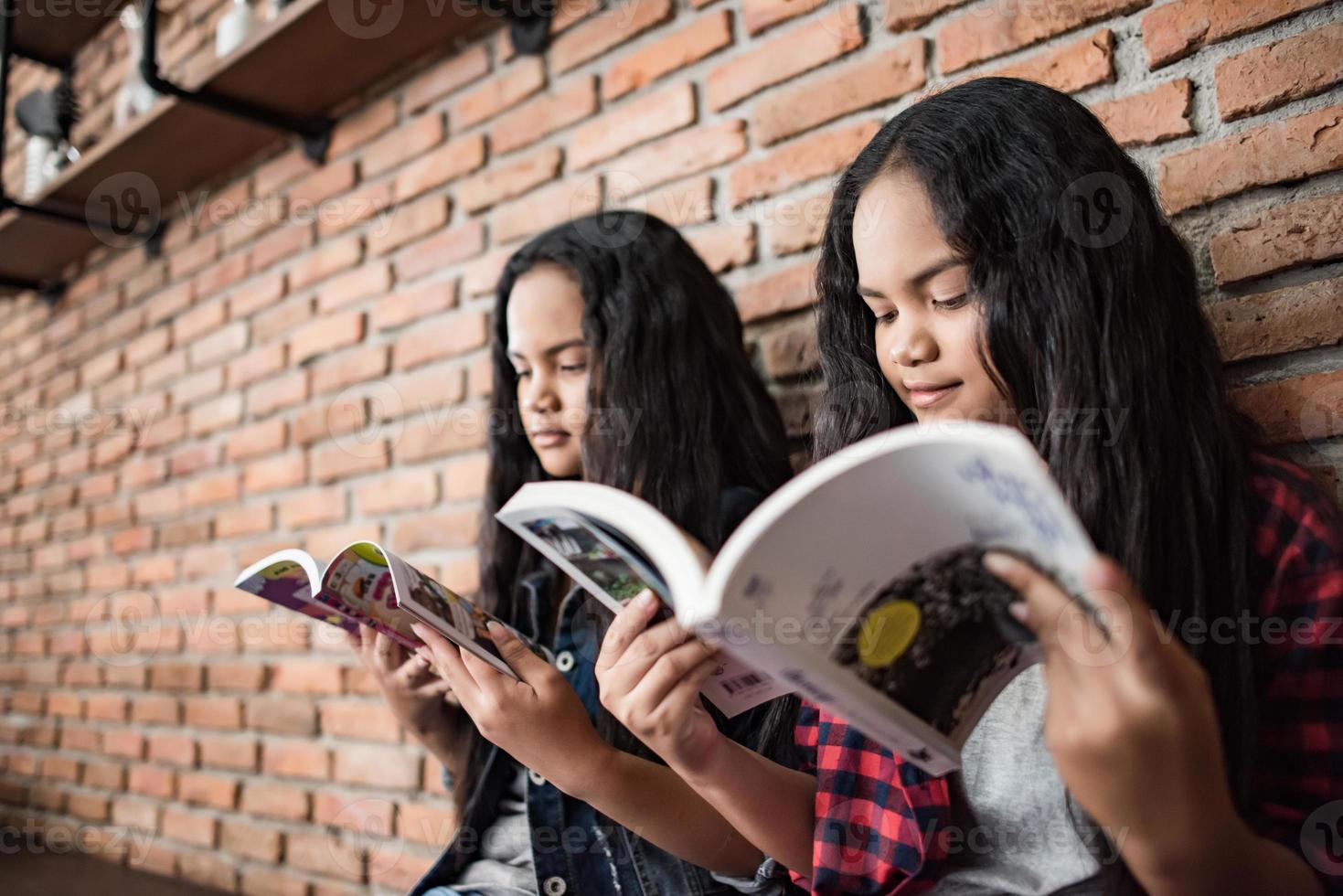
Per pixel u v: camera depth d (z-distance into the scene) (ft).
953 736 1.86
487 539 3.96
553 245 3.72
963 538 1.61
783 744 2.92
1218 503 2.20
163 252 6.92
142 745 6.40
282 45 5.01
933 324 2.45
